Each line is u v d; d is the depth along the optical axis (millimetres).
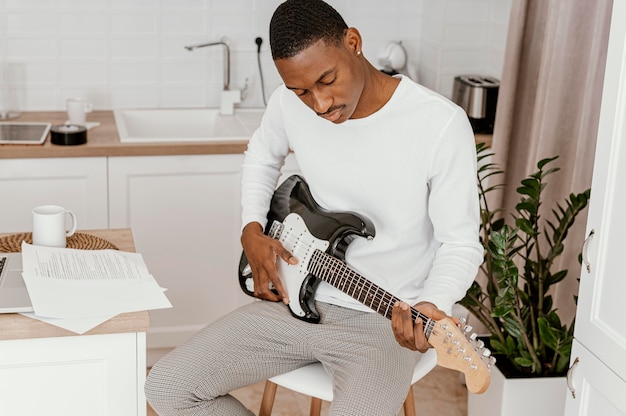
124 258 2016
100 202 2996
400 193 1945
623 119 1760
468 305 2467
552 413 2424
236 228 3137
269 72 3637
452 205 1889
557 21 2590
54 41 3404
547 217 2701
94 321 1720
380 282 2016
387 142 1924
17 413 1760
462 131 1882
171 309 3174
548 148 2635
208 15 3500
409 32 3682
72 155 2910
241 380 1983
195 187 3062
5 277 1854
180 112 3541
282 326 1985
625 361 1752
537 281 2443
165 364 1934
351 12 3611
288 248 2068
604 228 1832
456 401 2943
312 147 2035
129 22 3445
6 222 2955
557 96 2590
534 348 2430
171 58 3523
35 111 3453
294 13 1743
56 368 1749
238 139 3084
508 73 2879
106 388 1787
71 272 1902
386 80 1930
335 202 2051
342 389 1826
